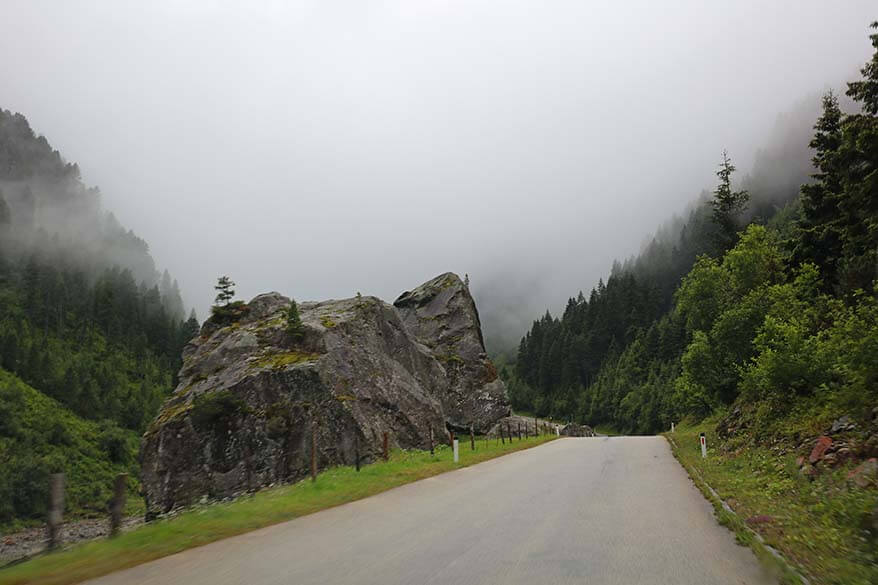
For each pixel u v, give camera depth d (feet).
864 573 18.10
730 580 18.10
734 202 152.66
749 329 78.07
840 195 75.31
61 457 245.45
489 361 164.76
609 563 20.29
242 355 108.47
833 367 45.93
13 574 20.08
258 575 19.57
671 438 104.58
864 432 37.37
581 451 79.00
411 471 53.42
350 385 101.04
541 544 23.47
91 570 20.48
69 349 507.30
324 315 122.01
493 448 89.81
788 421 52.95
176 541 25.05
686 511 31.04
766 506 30.66
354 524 29.12
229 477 89.20
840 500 27.40
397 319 139.44
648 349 374.43
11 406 292.20
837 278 88.63
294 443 90.48
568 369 442.09
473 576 18.86
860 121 59.11
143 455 96.48
